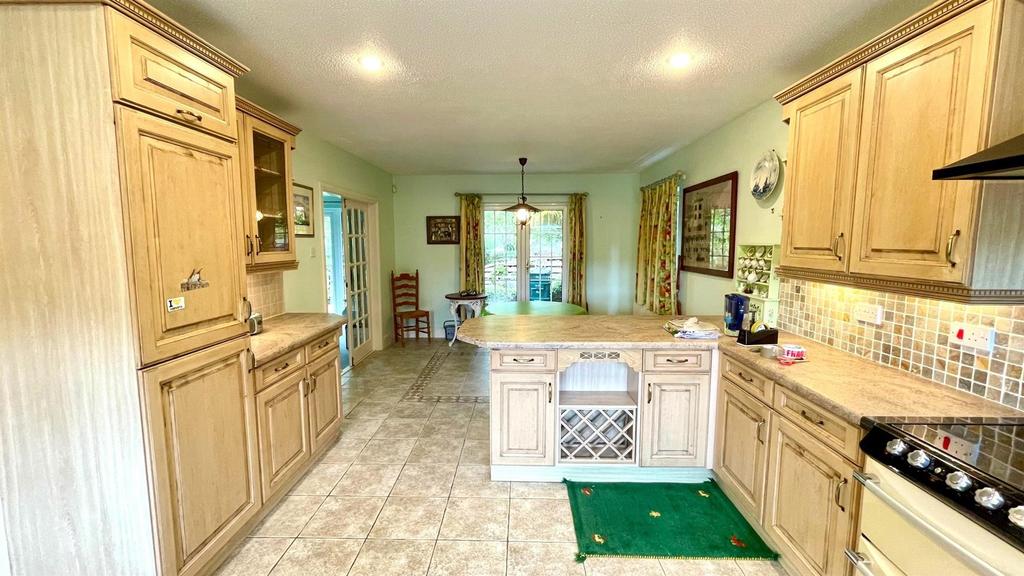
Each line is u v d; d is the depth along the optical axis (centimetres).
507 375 250
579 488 249
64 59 133
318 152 396
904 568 121
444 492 246
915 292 151
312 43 208
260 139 260
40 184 137
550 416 252
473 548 201
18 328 142
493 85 265
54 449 147
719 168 366
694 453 251
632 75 250
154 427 149
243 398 198
